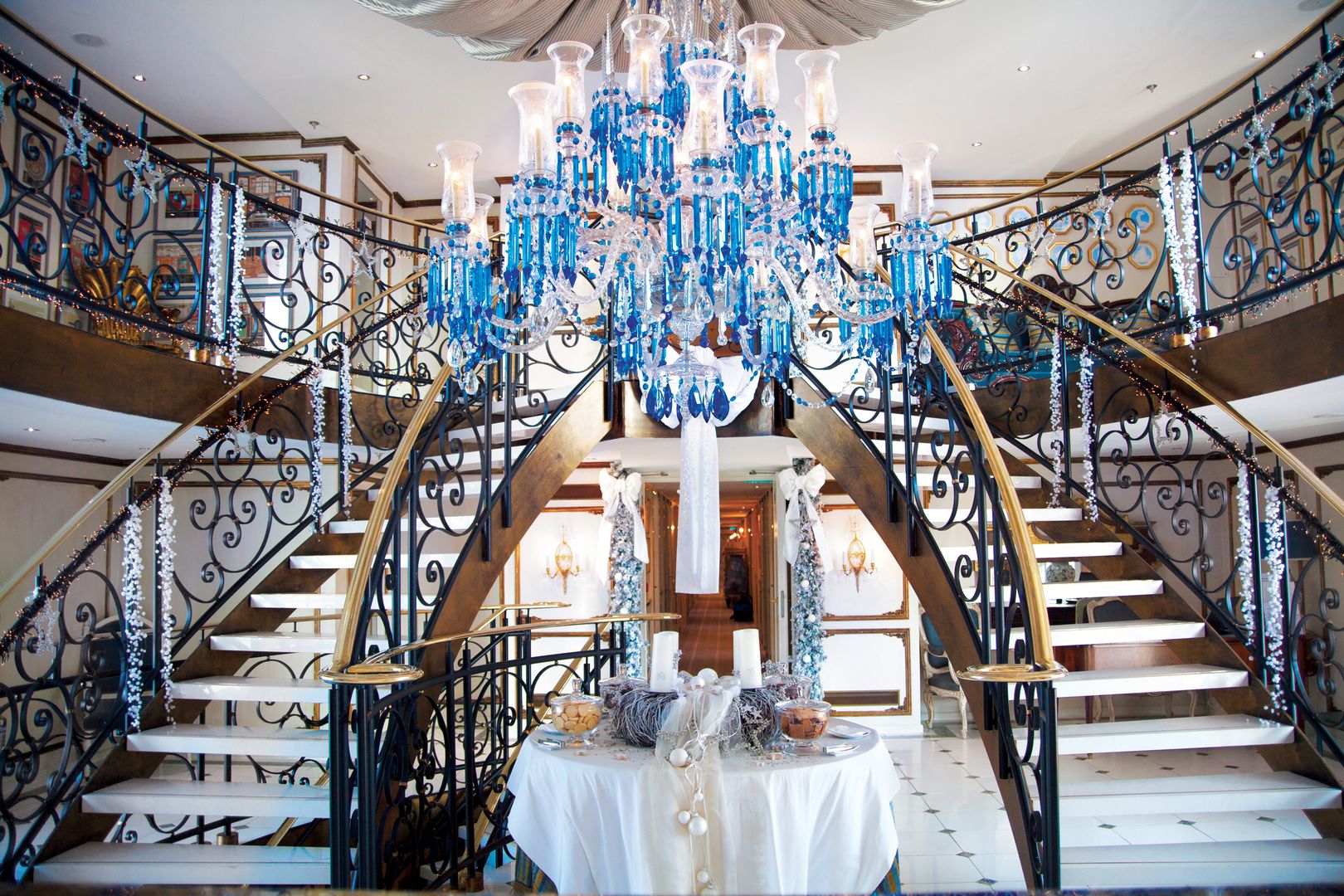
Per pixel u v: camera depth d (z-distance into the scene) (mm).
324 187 7660
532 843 3410
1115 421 4840
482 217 3562
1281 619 3908
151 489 3943
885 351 3900
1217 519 8383
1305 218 3693
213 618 7598
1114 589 4375
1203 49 6262
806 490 8078
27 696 3408
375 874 3154
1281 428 5527
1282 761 3857
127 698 3801
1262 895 894
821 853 3270
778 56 6348
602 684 4156
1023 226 5242
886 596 8344
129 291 5082
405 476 4090
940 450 5793
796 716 3436
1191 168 4219
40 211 6824
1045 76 6707
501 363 5148
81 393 3578
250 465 4480
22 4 5770
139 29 6109
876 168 8398
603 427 5598
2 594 3164
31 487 6504
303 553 4875
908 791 6316
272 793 3580
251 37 6055
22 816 5016
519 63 6438
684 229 3424
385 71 6551
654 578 11500
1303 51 6316
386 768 3510
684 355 3678
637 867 3020
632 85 3105
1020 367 5531
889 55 6367
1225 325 8203
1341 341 3393
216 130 7660
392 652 3309
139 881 3314
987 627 3787
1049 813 3213
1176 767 6582
